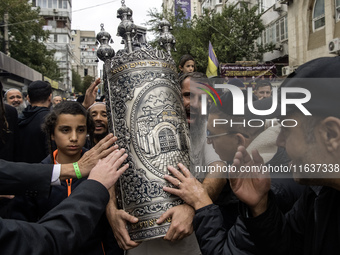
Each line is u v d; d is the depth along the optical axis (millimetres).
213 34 14234
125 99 1331
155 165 1270
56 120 1682
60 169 1319
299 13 11430
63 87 25859
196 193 1230
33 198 1604
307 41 11180
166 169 1274
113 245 1653
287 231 1055
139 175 1267
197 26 15141
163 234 1241
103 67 1521
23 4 18953
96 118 2301
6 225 930
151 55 1391
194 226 1219
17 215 1575
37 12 20719
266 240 1002
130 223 1282
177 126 1324
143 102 1316
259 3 15430
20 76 13531
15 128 2602
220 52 14195
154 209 1250
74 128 1684
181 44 14750
